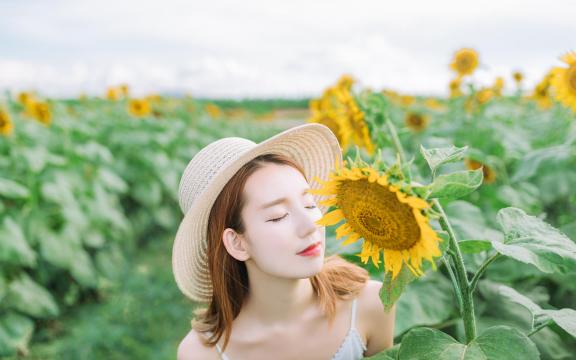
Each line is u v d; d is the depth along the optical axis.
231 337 1.65
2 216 4.58
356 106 2.48
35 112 6.42
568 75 2.87
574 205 3.09
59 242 4.58
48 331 4.13
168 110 10.82
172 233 6.69
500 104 5.63
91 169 6.00
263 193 1.41
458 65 4.12
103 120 8.88
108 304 4.51
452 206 2.15
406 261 1.10
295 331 1.61
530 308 1.38
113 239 5.45
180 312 4.26
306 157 1.67
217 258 1.52
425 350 1.17
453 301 2.01
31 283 4.16
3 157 5.47
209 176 1.54
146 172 6.91
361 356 1.67
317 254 1.41
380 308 1.69
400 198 1.00
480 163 3.04
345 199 1.14
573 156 2.93
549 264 1.14
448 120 4.94
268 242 1.40
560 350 1.95
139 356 3.70
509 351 1.12
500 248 1.17
